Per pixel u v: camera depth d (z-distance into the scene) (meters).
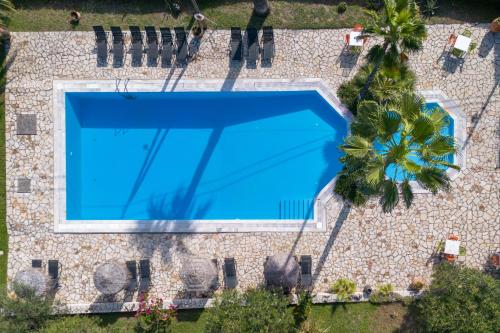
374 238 18.36
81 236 18.36
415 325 18.03
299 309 17.59
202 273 16.92
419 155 13.48
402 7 13.23
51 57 18.38
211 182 19.05
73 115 18.81
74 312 18.05
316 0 18.42
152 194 19.08
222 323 15.87
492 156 18.33
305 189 18.97
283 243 18.39
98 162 19.08
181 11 18.31
